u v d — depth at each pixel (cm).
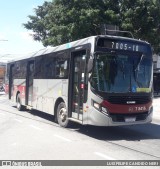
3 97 3731
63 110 1398
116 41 1186
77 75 1282
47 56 1623
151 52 1252
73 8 2747
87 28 2725
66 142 1071
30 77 1917
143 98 1198
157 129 1418
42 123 1527
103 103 1135
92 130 1344
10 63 2414
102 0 2822
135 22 2789
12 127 1391
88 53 1183
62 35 2811
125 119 1162
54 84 1498
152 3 2734
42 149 961
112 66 1171
